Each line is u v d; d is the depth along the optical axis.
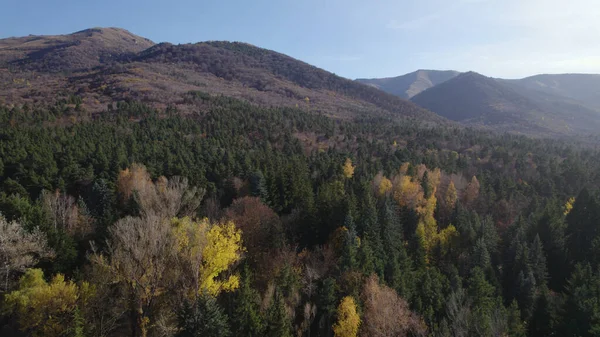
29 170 63.28
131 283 32.88
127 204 59.25
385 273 43.75
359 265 42.38
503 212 76.31
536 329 43.00
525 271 50.88
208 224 41.06
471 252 55.19
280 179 69.69
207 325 29.20
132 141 83.62
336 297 38.44
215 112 124.44
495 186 87.38
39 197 54.44
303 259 45.72
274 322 31.91
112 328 34.59
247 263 42.03
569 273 54.72
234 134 107.12
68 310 31.28
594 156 129.00
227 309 35.53
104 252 40.66
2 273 33.84
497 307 40.19
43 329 30.73
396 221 58.66
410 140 130.00
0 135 75.38
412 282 43.12
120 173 65.94
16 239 34.38
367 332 34.66
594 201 61.94
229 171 73.94
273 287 35.94
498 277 52.84
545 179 91.25
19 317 32.38
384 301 35.25
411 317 36.44
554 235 58.22
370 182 73.06
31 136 78.06
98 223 47.50
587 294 37.78
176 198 51.47
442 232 60.16
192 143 90.38
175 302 34.22
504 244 60.97
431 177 80.75
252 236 47.94
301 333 35.00
